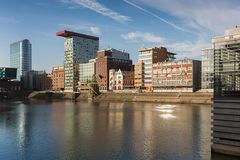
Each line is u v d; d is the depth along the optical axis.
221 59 44.44
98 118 104.12
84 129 77.75
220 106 42.31
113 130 74.94
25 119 104.69
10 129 80.19
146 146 55.47
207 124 83.06
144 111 131.12
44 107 171.38
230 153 41.41
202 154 48.44
